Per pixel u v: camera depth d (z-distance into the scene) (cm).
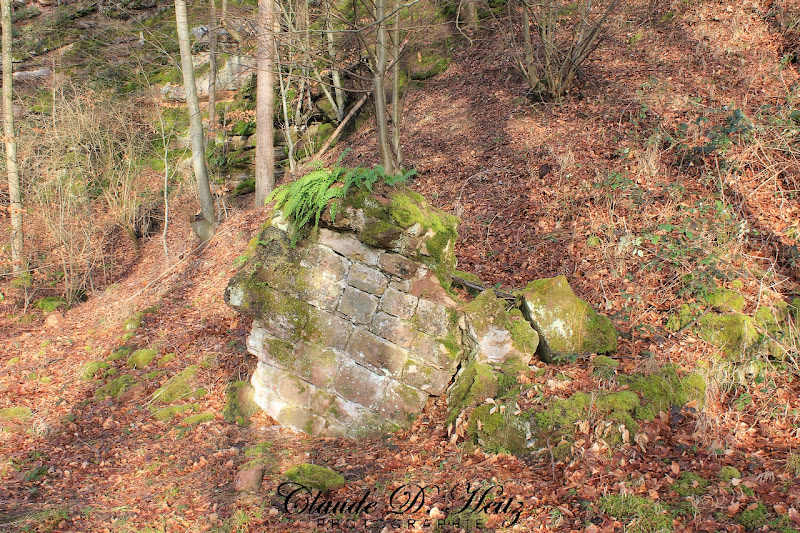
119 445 657
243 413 674
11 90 1312
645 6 1366
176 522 483
